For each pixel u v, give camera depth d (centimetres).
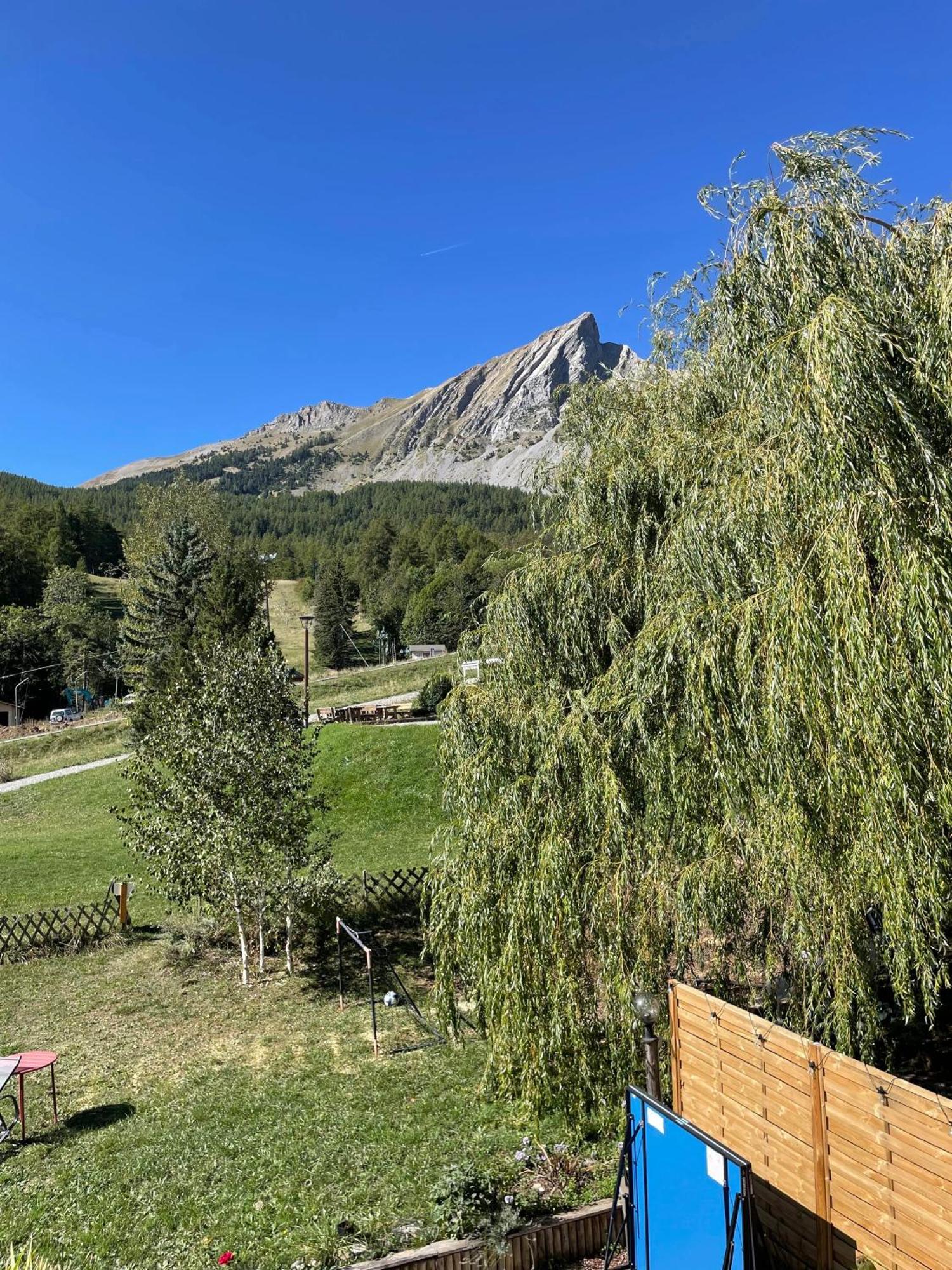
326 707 4309
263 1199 722
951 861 529
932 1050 822
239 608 3712
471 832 855
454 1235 619
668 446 882
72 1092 1005
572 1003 719
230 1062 1068
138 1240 677
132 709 3294
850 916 583
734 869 678
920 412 560
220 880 1362
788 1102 558
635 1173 573
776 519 612
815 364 564
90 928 1688
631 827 733
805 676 564
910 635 519
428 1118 860
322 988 1326
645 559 868
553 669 898
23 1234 699
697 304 952
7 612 7425
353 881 1716
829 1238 523
